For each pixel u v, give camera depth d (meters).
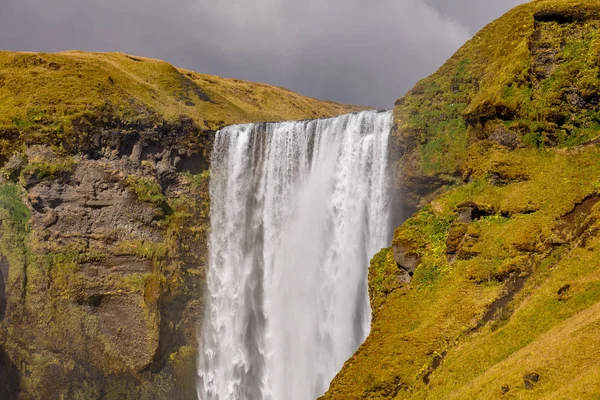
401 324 42.06
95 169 69.19
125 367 66.62
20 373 65.81
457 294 41.25
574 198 41.62
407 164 54.97
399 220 57.69
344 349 61.59
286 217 68.88
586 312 33.44
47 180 68.62
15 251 67.62
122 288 67.31
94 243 68.44
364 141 62.34
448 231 45.34
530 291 38.09
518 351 34.06
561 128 46.81
